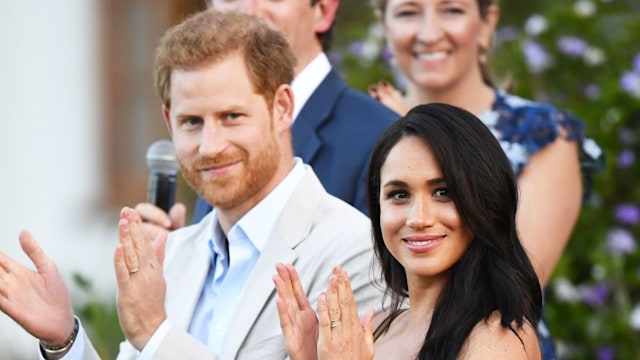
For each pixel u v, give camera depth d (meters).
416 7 15.25
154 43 26.55
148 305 10.80
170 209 13.79
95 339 18.77
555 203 14.37
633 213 19.67
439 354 9.53
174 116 11.59
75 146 26.52
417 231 9.75
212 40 11.41
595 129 20.06
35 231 26.14
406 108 15.84
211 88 11.34
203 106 11.38
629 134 20.08
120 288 10.76
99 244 25.77
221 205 11.64
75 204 26.34
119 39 26.69
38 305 11.11
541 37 20.58
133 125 26.52
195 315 12.04
